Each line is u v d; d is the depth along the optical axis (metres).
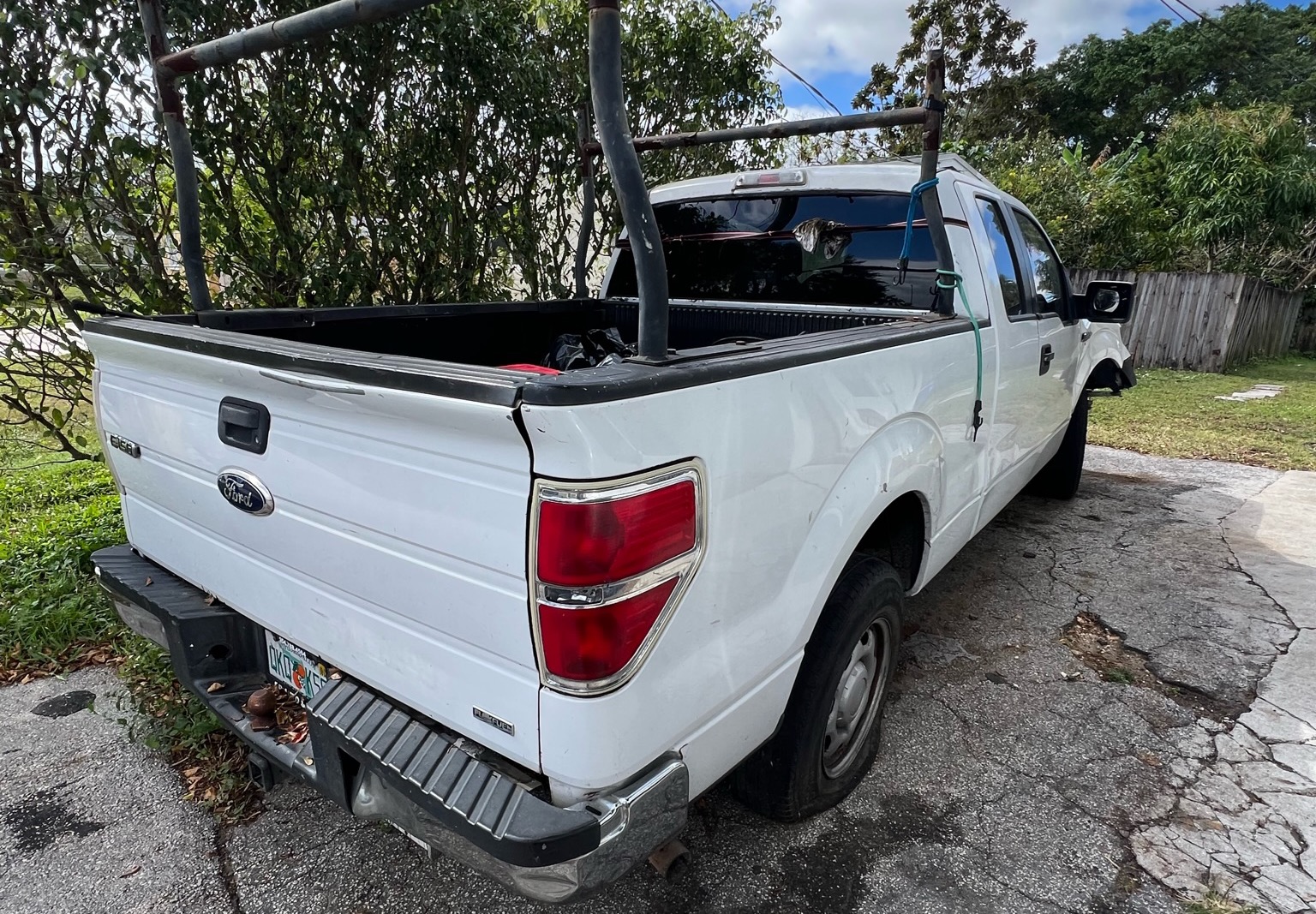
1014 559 4.62
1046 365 4.00
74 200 3.72
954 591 4.16
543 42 5.43
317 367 1.53
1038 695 3.19
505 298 5.74
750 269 3.66
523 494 1.35
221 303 4.31
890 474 2.27
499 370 1.37
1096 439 7.92
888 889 2.19
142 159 3.70
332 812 2.49
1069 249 14.75
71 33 3.38
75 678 3.25
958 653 3.52
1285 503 5.76
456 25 4.46
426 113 4.78
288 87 4.16
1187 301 13.30
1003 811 2.51
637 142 3.59
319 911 2.11
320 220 4.56
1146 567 4.52
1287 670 3.40
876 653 2.59
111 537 4.20
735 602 1.69
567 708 1.42
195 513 2.12
